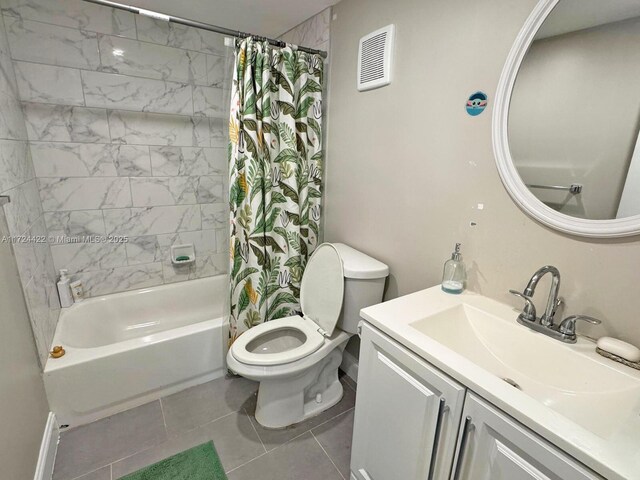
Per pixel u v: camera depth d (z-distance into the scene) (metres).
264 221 1.91
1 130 1.35
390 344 1.02
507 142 1.10
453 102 1.26
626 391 0.80
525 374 1.00
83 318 2.04
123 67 1.97
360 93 1.70
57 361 1.53
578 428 0.64
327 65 1.91
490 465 0.78
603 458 0.58
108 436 1.56
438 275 1.43
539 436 0.67
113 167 2.07
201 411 1.74
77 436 1.55
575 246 0.98
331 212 2.08
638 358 0.84
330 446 1.55
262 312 1.98
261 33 2.24
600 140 0.91
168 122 2.19
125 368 1.66
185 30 2.10
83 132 1.94
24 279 1.38
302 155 1.97
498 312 1.13
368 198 1.76
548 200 1.03
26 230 1.51
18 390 1.17
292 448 1.53
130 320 2.28
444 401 0.86
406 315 1.09
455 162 1.29
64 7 1.75
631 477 0.54
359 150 1.77
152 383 1.76
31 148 1.81
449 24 1.23
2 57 1.51
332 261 1.68
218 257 2.58
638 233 0.85
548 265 1.05
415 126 1.43
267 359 1.46
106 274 2.19
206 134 2.34
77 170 1.97
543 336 0.98
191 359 1.87
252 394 1.88
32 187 1.74
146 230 2.27
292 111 1.86
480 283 1.27
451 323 1.15
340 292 1.61
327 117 1.98
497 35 1.10
